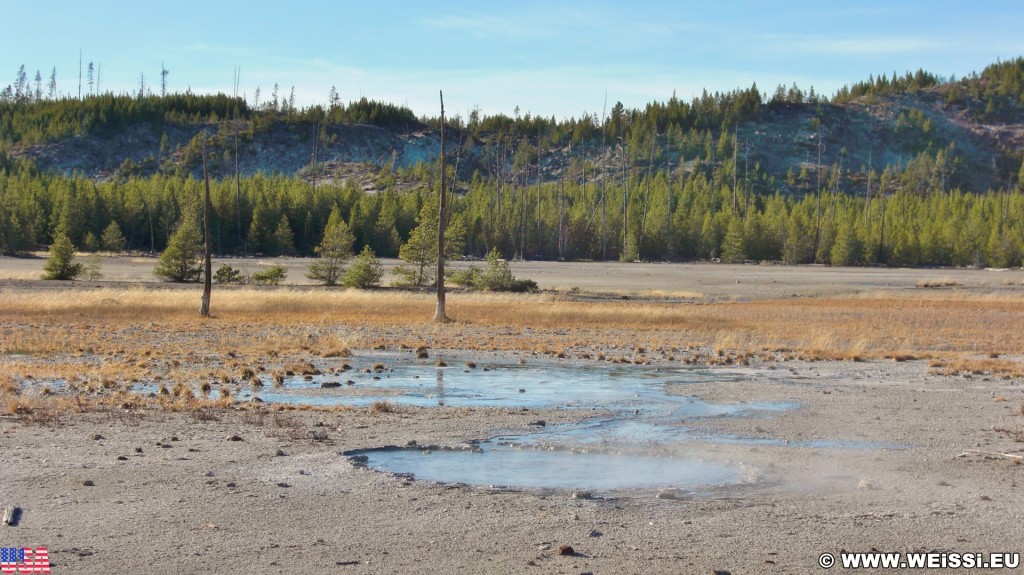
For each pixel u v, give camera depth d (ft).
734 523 26.58
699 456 36.40
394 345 87.92
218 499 28.40
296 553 23.34
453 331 104.68
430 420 44.50
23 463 32.76
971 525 26.50
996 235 418.31
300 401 51.24
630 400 53.36
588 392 57.36
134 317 113.50
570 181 615.16
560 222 424.05
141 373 61.72
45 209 393.70
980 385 61.87
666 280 252.42
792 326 116.26
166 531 25.02
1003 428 43.39
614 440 39.73
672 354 83.87
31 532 24.71
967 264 419.54
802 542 24.79
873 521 26.86
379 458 35.68
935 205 540.93
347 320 115.24
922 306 159.12
